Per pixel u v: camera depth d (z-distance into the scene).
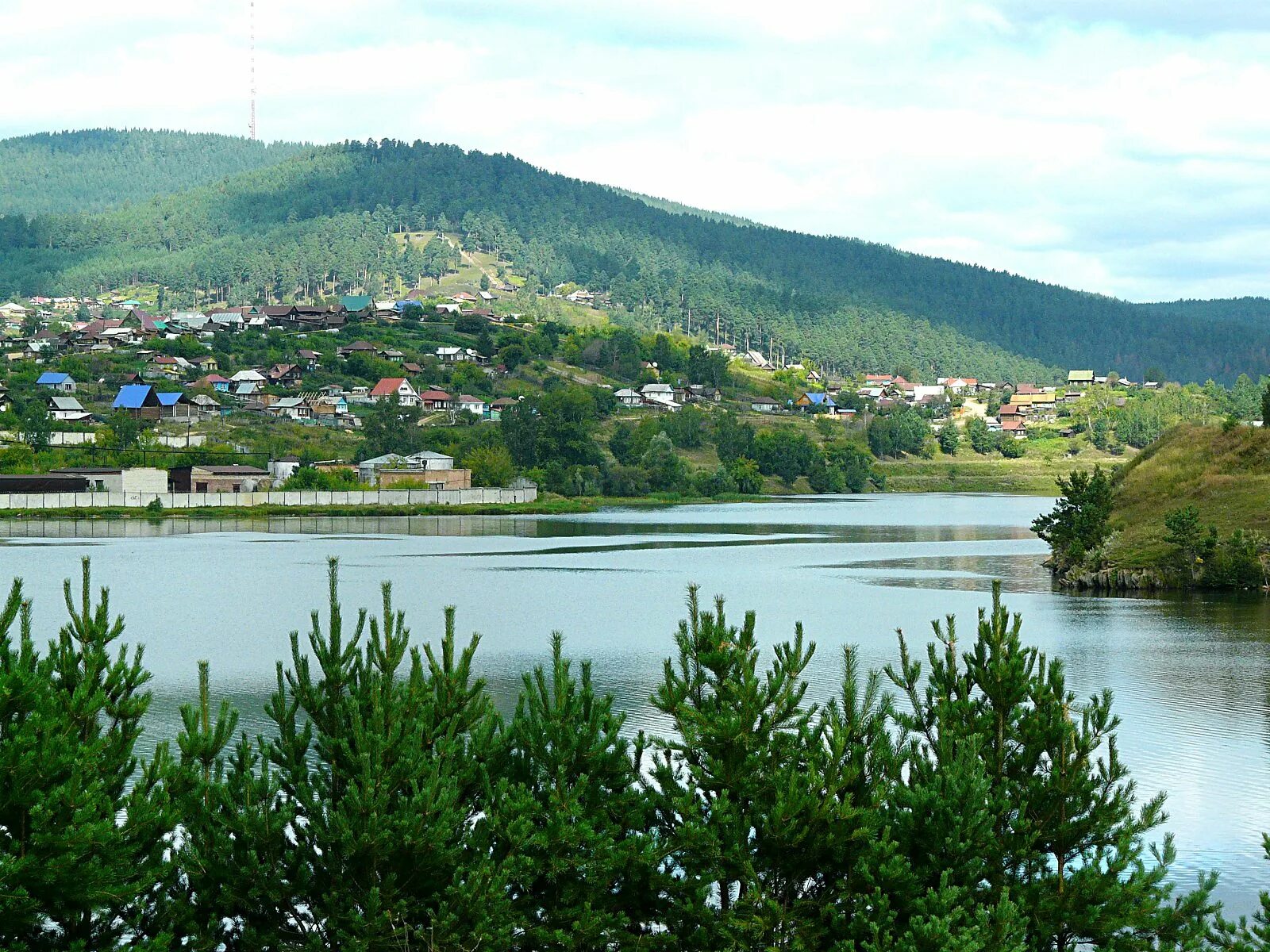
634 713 53.12
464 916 21.30
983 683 25.00
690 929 22.66
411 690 23.36
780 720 24.12
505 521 188.00
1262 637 76.81
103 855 20.38
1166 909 23.80
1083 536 112.25
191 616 86.50
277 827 21.75
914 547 145.62
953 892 21.08
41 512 169.38
